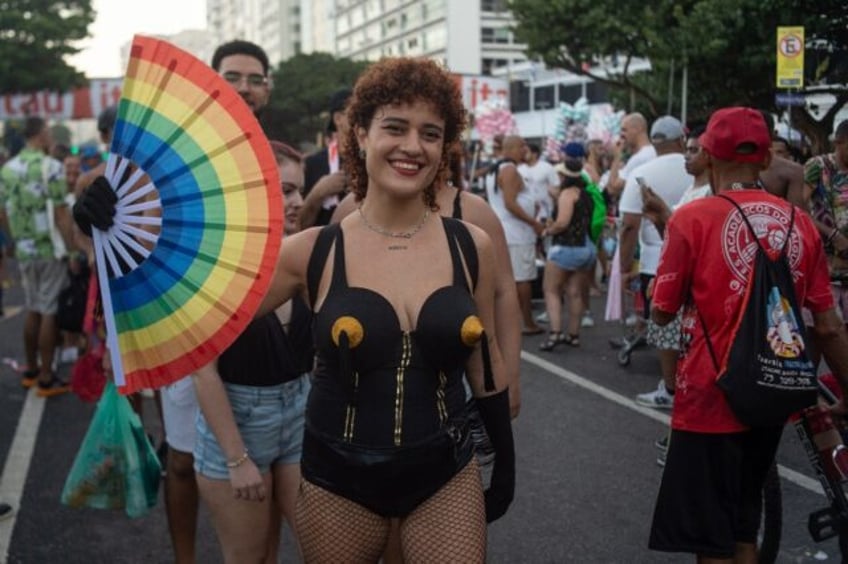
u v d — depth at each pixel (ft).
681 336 10.05
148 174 7.05
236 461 8.91
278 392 9.39
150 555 13.16
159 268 7.11
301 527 7.54
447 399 7.39
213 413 8.90
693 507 9.75
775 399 9.17
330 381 7.34
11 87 118.42
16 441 18.65
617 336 28.09
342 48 428.56
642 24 29.91
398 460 7.13
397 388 7.16
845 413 11.06
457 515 7.29
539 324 30.83
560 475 15.78
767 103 22.26
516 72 127.03
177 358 7.28
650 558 12.50
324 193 12.00
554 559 12.51
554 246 26.02
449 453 7.29
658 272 9.98
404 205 7.36
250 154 6.97
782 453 16.62
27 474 16.58
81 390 15.74
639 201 19.13
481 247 7.59
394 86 7.11
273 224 7.02
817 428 10.95
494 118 51.83
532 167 30.25
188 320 7.19
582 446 17.38
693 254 9.65
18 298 41.29
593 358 25.20
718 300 9.48
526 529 13.53
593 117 47.88
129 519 14.53
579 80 108.27
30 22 115.55
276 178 7.01
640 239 19.36
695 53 22.26
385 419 7.16
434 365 7.23
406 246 7.38
